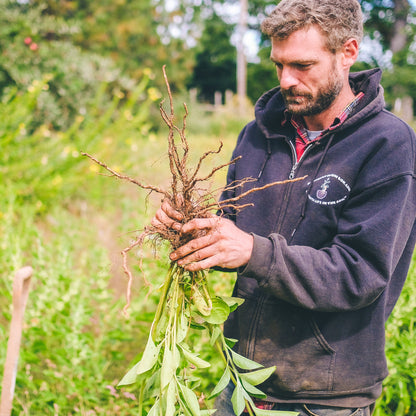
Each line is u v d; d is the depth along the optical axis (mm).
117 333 2955
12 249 3461
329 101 1525
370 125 1514
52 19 9320
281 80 1538
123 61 15828
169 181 1487
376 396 1578
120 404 2695
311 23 1441
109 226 5699
